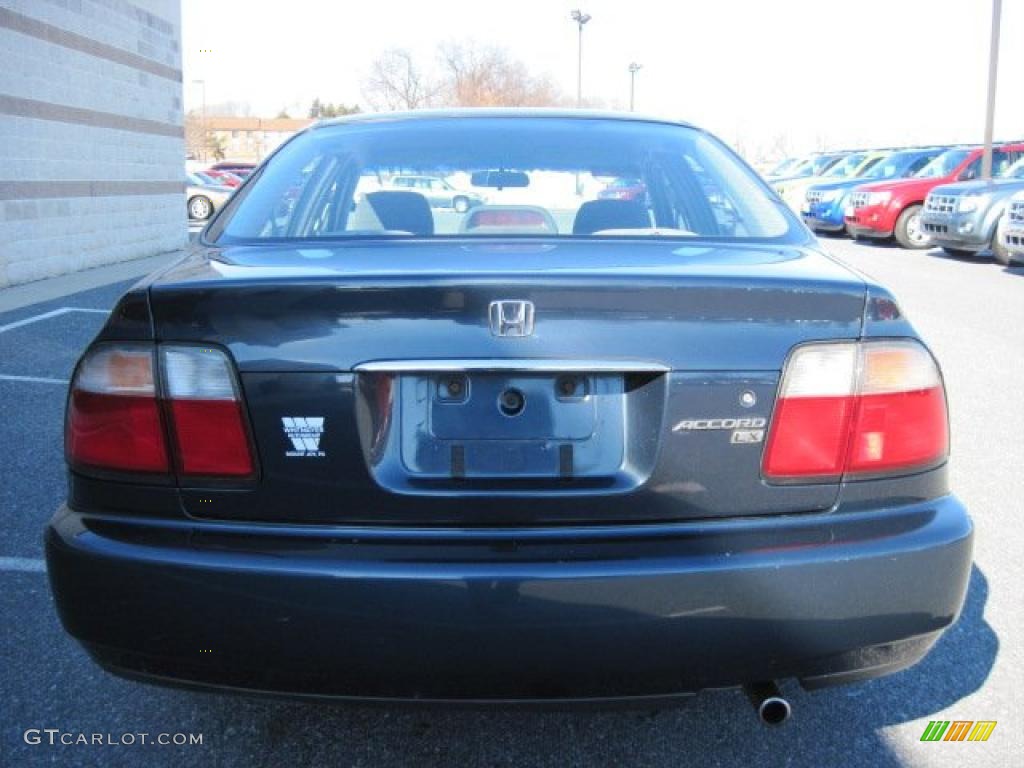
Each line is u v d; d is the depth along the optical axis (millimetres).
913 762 2488
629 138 3201
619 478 2008
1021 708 2721
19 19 10352
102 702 2738
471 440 2006
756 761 2494
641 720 2674
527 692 1959
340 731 2623
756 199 2938
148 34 14070
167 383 2018
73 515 2117
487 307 1970
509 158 3035
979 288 11203
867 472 2070
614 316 1981
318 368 1975
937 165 18125
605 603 1916
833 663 2045
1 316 8391
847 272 2238
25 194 10602
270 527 2006
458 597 1906
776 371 2020
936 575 2051
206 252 2492
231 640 1961
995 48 21219
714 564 1941
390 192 2930
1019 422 5574
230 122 73312
